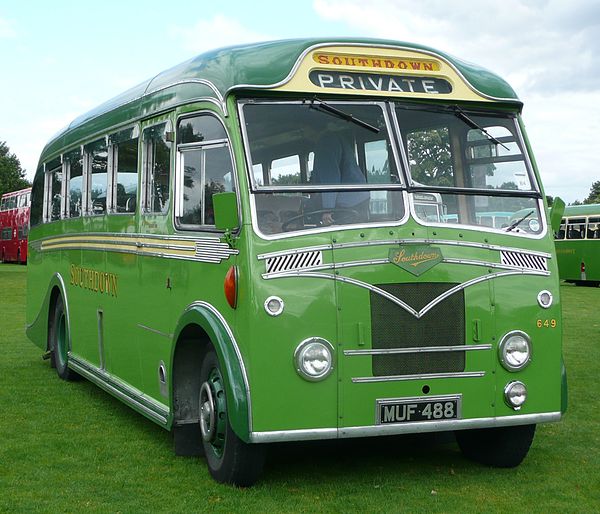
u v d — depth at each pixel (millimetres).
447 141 6496
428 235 6168
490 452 6996
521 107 6785
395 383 6008
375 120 6316
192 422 6973
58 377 11289
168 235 7234
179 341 6898
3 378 11219
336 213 6055
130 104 8422
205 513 5773
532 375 6379
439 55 6527
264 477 6652
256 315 5773
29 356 13180
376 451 7508
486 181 6551
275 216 5930
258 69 6133
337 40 6293
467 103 6578
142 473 6773
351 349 5918
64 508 5891
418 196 6227
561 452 7551
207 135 6559
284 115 6152
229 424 6121
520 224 6508
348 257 5957
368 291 5973
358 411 5934
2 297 24391
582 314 20547
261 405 5754
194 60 7039
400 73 6418
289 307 5812
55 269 11328
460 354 6184
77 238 10172
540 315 6414
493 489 6383
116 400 9805
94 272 9484
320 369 5832
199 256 6598
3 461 7125
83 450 7508
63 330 11195
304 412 5828
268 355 5766
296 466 6988
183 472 6801
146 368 7793
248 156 5980
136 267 8047
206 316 6312
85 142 9961
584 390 10500
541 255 6488
